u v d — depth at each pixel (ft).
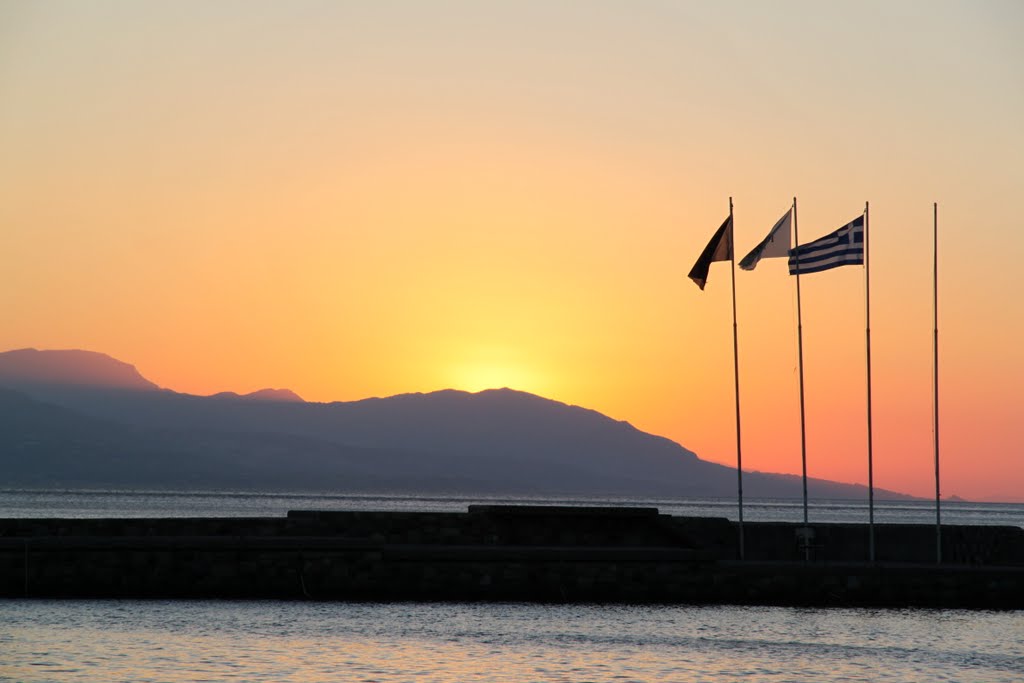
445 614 194.49
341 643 168.86
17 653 154.92
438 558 208.13
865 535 231.50
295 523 218.38
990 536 231.09
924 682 154.20
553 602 208.03
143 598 202.39
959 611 207.72
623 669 157.17
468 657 162.20
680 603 209.56
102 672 146.00
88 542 202.69
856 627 191.11
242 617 186.91
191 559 204.85
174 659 154.61
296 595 205.77
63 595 201.26
